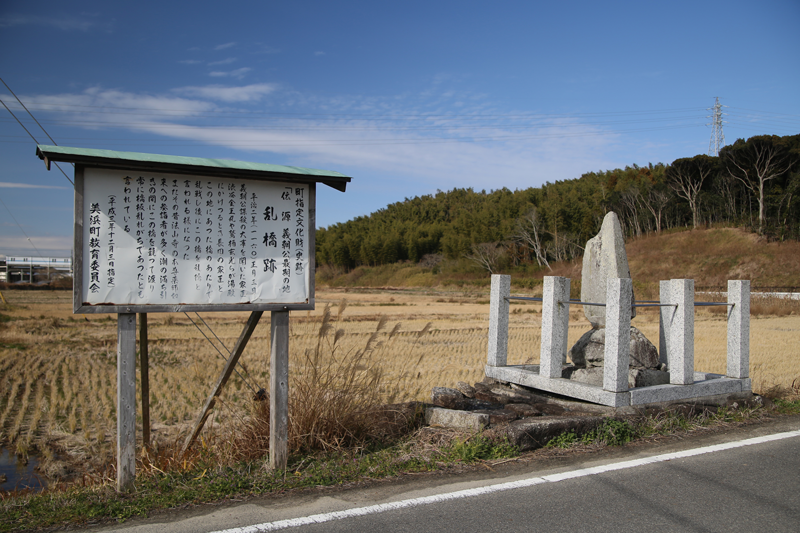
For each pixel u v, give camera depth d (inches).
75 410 308.8
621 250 245.4
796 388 294.0
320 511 131.2
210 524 123.6
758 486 150.1
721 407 229.9
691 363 232.8
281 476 154.3
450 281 2598.4
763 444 190.9
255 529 120.9
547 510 132.6
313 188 166.6
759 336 665.0
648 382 238.5
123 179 145.2
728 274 1700.3
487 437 179.2
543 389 235.8
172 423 272.2
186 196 151.9
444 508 133.5
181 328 768.9
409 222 3641.7
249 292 157.6
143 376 195.6
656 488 147.8
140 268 145.9
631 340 245.3
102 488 149.8
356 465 163.9
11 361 493.0
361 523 124.5
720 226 2084.2
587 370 243.9
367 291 2460.6
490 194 4077.3
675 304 233.9
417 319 1024.2
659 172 3083.2
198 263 152.3
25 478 205.5
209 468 159.3
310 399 185.3
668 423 206.7
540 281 2090.3
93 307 140.2
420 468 162.4
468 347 576.7
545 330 239.1
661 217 2420.0
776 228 1863.9
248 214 158.6
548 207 2694.4
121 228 144.6
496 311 269.7
